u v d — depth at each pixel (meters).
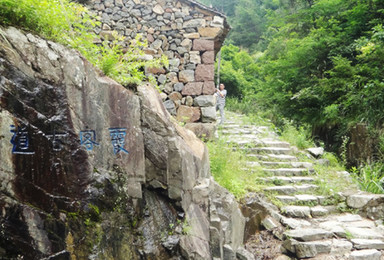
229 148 6.32
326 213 5.01
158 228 3.04
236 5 27.44
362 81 7.61
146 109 3.14
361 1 8.65
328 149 8.28
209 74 6.87
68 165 2.39
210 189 3.92
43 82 2.29
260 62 18.72
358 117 7.32
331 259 3.95
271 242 4.36
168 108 6.79
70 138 2.42
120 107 2.85
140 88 3.18
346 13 8.80
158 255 2.91
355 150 7.25
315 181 5.76
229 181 4.80
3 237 1.96
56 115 2.34
